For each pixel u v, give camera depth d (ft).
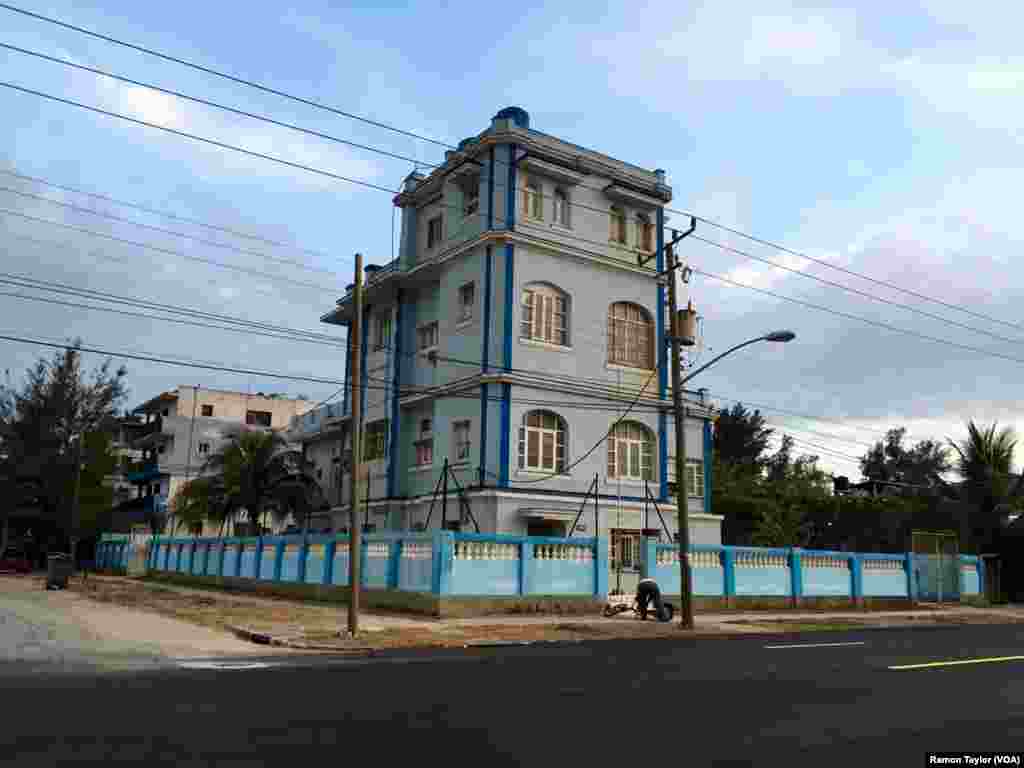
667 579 78.79
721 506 153.69
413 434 110.83
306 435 143.02
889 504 143.02
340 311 130.00
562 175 100.94
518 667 39.37
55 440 174.09
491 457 92.79
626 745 22.70
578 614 72.08
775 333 65.36
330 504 131.44
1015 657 46.83
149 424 219.41
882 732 24.80
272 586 91.97
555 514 93.20
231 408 217.36
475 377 95.50
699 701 29.89
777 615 80.79
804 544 141.38
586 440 99.30
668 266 71.61
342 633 53.62
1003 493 116.16
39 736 22.80
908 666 41.60
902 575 100.07
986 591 110.42
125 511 208.54
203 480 136.26
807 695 31.65
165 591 98.63
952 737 24.22
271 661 41.47
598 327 102.94
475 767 20.17
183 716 25.85
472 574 67.72
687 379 69.21
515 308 95.81
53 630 52.31
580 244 102.47
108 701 28.30
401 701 29.12
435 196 111.24
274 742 22.50
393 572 71.67
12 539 178.09
